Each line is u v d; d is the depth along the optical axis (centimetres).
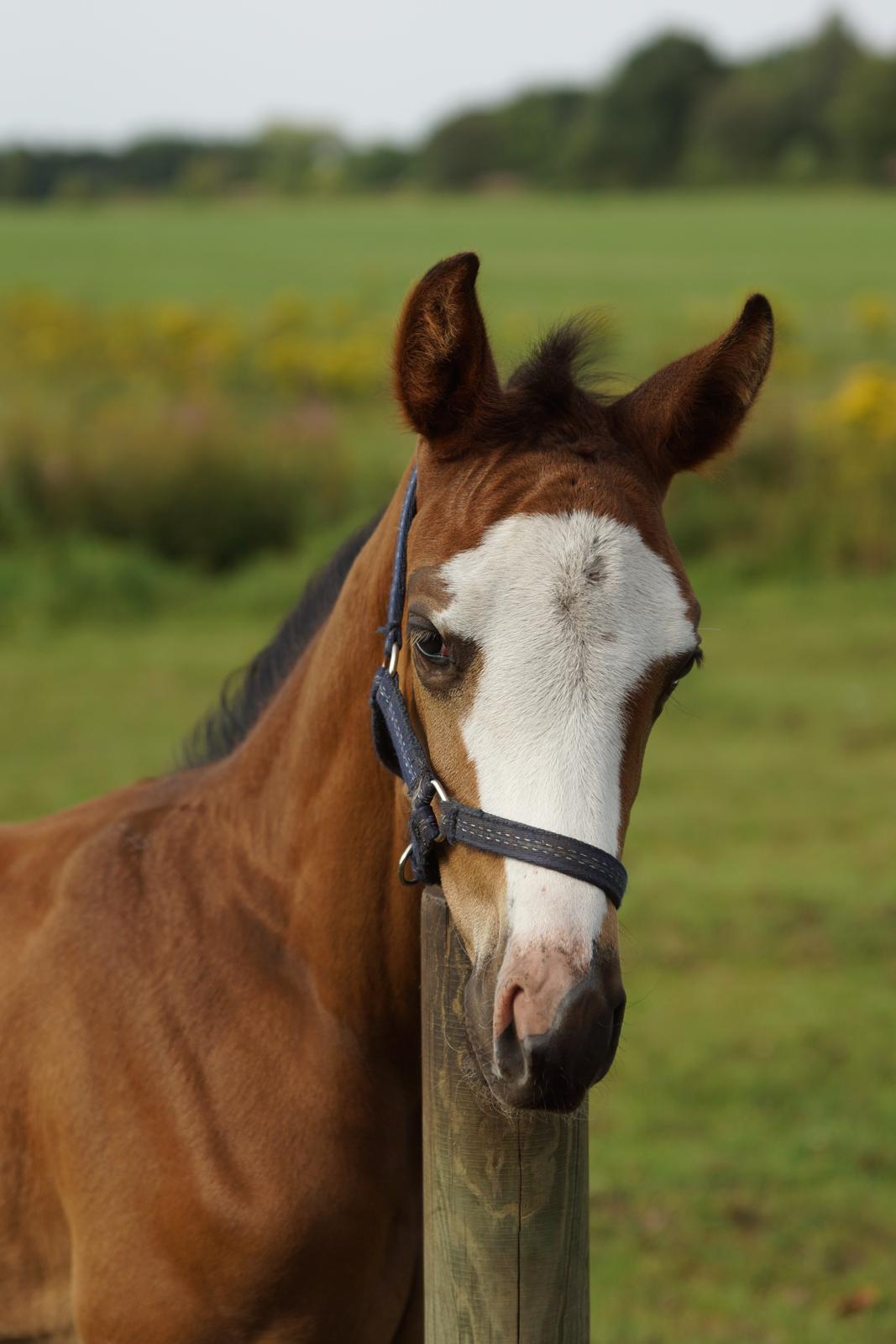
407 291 244
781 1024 611
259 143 12244
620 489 242
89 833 309
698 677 1090
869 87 8150
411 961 271
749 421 270
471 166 9744
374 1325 275
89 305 3025
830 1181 509
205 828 298
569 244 5300
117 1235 269
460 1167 236
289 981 276
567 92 10425
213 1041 272
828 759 930
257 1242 259
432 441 251
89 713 1012
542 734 226
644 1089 565
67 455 1400
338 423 1647
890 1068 578
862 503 1379
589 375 272
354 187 10425
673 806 852
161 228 6662
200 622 1259
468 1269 237
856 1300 450
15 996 291
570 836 222
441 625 233
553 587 230
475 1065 234
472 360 246
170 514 1398
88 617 1261
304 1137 264
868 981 648
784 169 8550
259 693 329
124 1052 275
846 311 3222
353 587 280
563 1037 212
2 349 2209
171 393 1956
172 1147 266
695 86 9056
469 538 237
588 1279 246
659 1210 495
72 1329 291
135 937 286
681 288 3759
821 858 777
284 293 3803
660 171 8962
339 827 272
